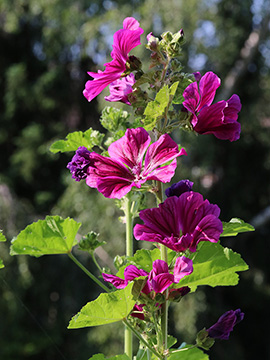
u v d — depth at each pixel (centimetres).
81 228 802
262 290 901
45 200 954
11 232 845
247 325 927
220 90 888
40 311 867
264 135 880
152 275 138
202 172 809
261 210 911
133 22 153
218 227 134
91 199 803
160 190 146
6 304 838
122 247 771
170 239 135
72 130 1003
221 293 877
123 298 138
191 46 812
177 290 146
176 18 797
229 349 851
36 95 986
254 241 913
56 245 176
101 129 1004
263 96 903
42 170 995
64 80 1004
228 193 889
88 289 855
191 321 758
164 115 143
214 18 831
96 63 970
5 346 847
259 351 927
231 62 845
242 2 850
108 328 772
